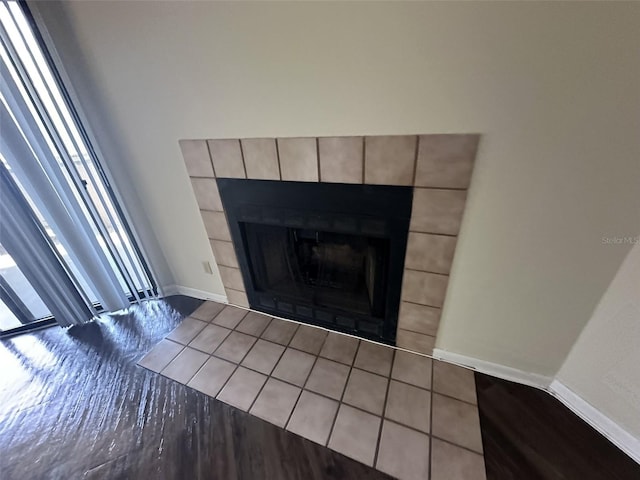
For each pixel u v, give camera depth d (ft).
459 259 3.65
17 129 4.13
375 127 3.15
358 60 2.87
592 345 3.37
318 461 3.43
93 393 4.44
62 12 3.74
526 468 3.23
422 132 3.00
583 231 2.92
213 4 3.08
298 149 3.63
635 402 3.13
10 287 5.57
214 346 5.13
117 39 3.72
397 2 2.50
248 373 4.58
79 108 4.35
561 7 2.15
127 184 5.21
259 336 5.26
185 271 6.18
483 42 2.44
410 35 2.60
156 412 4.11
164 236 5.79
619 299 3.00
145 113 4.27
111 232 5.50
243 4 2.97
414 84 2.80
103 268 5.59
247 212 4.55
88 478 3.43
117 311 6.16
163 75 3.80
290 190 4.01
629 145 2.42
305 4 2.77
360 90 3.01
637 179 2.51
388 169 3.33
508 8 2.27
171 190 5.00
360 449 3.51
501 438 3.51
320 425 3.79
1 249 5.49
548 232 3.07
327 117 3.29
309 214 4.09
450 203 3.29
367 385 4.24
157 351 5.12
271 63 3.20
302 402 4.08
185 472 3.43
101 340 5.47
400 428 3.68
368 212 3.72
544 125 2.60
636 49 2.11
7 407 4.28
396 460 3.38
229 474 3.38
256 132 3.75
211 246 5.36
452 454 3.39
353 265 4.90
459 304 3.98
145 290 6.33
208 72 3.55
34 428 3.99
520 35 2.33
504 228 3.23
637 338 2.96
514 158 2.83
